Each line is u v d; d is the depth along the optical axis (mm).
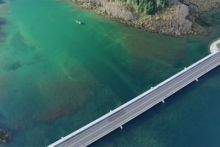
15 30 142375
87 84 108500
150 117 94875
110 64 117875
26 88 108062
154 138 89125
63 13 152500
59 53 125312
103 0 150000
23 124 94500
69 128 92500
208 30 136375
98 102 100938
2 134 90438
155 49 125562
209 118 94500
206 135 89625
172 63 117625
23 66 119250
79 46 128750
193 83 106875
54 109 99062
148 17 138625
